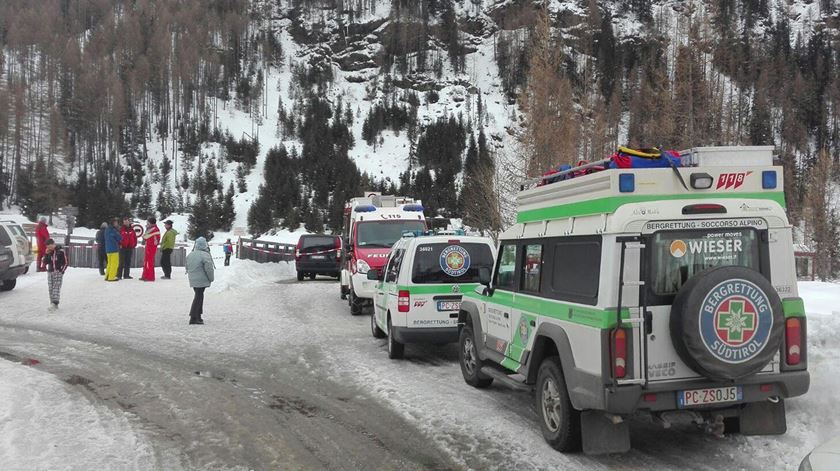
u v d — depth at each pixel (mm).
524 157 22203
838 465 3178
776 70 72000
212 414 6773
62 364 9180
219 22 136750
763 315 4574
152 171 93188
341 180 84000
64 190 77438
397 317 9445
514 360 6504
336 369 9172
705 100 23594
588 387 4836
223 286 19422
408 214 15938
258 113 113688
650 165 5062
